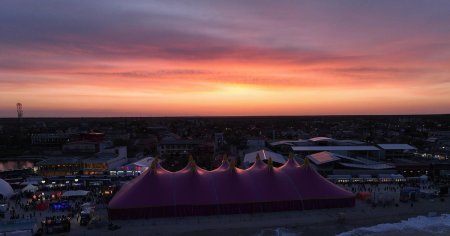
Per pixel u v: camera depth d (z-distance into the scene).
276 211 88.06
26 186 109.88
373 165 138.62
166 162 159.88
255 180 93.19
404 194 99.94
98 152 171.88
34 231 74.50
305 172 96.44
